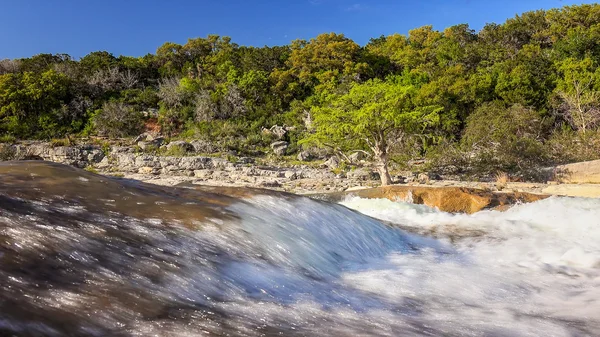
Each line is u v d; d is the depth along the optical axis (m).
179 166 26.84
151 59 56.31
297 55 50.81
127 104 43.81
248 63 52.84
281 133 38.75
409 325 4.20
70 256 4.12
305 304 4.48
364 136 22.00
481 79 40.44
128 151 32.66
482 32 61.59
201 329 3.42
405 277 6.06
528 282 6.11
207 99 42.78
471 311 4.84
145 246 4.76
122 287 3.85
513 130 29.25
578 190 16.52
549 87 40.53
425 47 58.53
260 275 4.97
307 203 8.29
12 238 4.13
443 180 23.30
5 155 29.45
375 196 13.06
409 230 9.64
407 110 23.83
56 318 3.14
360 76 52.47
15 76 44.03
